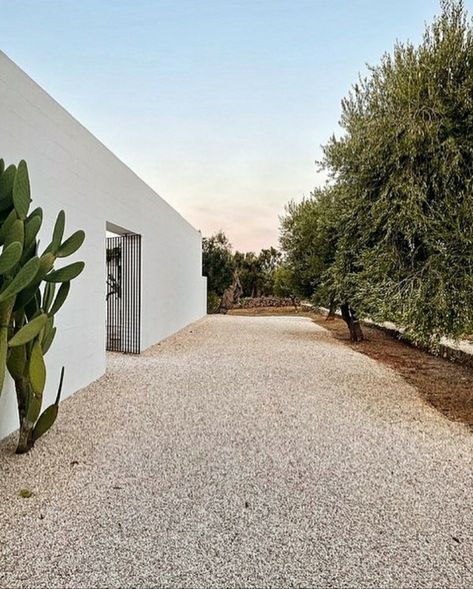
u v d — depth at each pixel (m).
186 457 3.34
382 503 2.65
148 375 6.43
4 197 3.12
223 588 1.88
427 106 4.64
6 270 2.68
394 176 4.92
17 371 3.22
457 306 4.34
